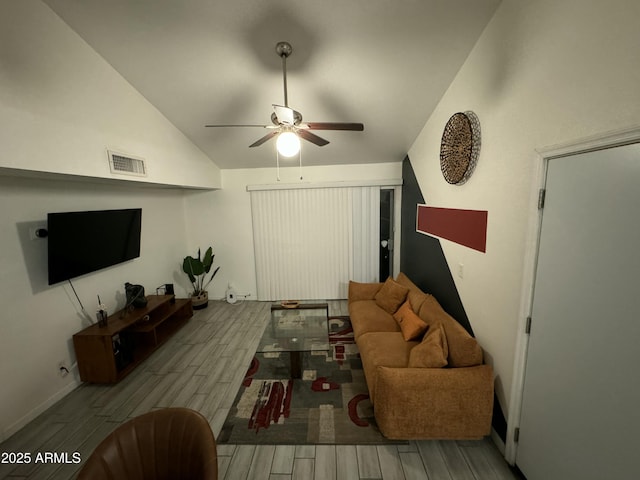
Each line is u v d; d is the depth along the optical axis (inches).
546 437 55.4
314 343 100.7
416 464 67.6
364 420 81.0
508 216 64.7
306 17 71.8
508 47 63.3
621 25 38.3
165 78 93.2
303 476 65.3
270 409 86.2
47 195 92.4
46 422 83.9
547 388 54.8
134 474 46.3
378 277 177.3
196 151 140.9
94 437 78.3
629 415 39.5
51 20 69.7
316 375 102.7
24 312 84.8
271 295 181.9
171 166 119.6
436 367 72.9
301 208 171.5
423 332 94.7
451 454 70.1
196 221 178.9
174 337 134.3
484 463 67.5
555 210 51.6
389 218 175.0
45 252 91.0
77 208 103.5
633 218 38.1
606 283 42.1
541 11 52.9
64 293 97.4
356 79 92.4
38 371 87.9
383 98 101.7
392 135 129.9
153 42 79.7
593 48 42.6
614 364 41.3
